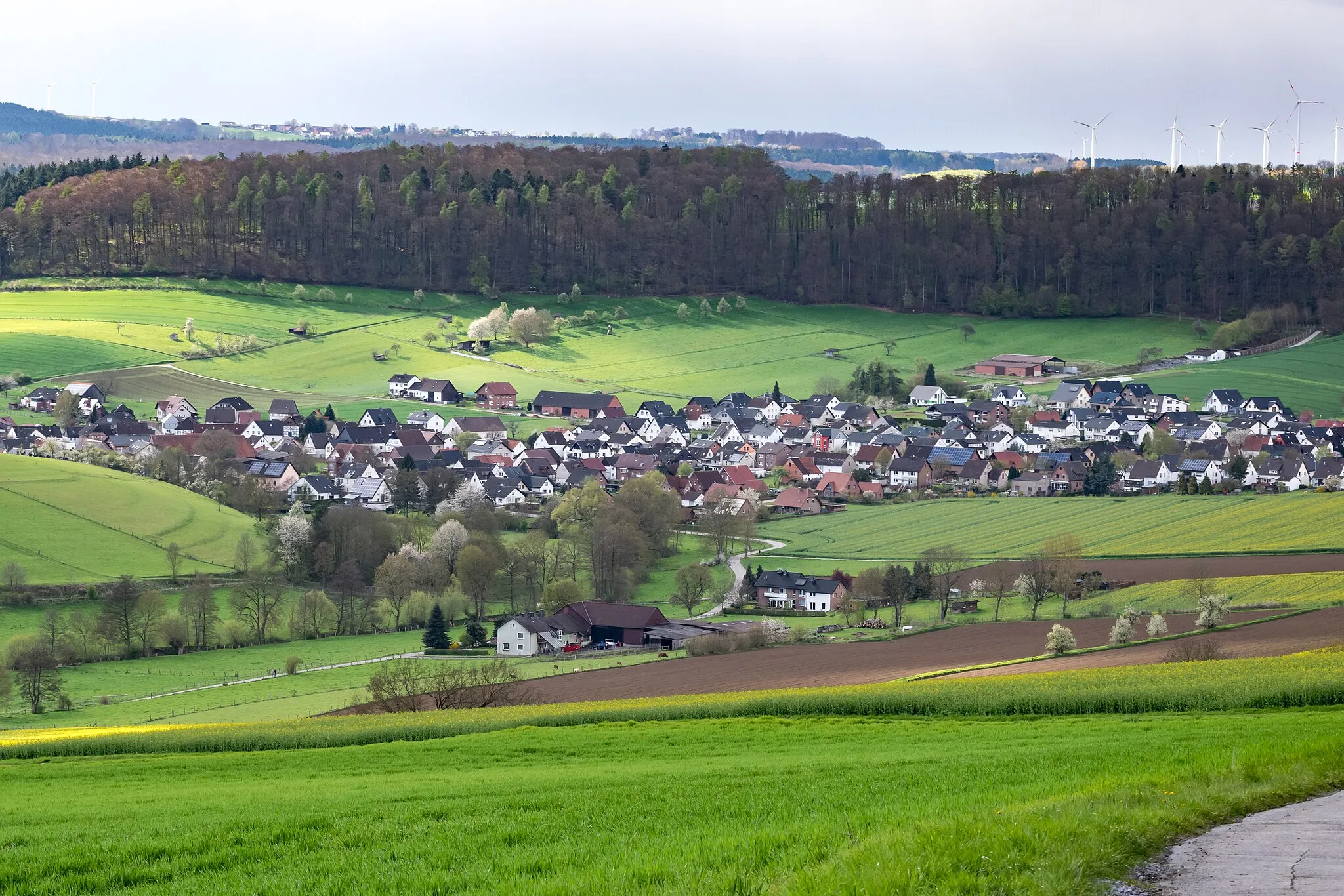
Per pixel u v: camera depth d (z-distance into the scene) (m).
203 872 49.97
